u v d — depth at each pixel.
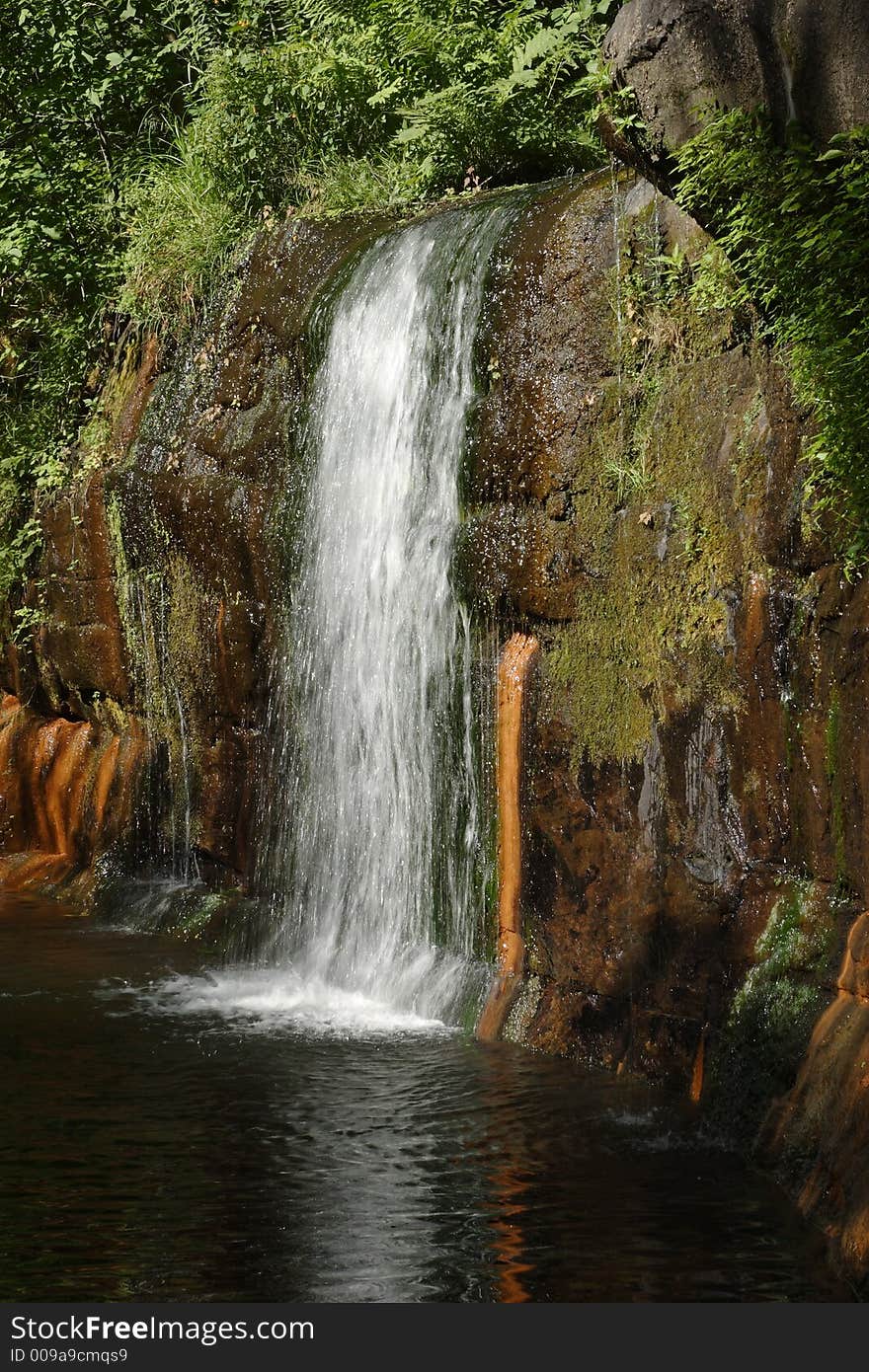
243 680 9.94
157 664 10.89
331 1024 7.74
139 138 13.48
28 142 13.17
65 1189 5.46
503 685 7.66
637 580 6.89
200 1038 7.43
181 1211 5.27
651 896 6.76
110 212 12.70
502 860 7.72
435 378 8.32
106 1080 6.75
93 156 13.42
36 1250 4.97
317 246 9.82
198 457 10.33
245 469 9.91
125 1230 5.11
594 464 7.22
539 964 7.44
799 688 5.86
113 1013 7.94
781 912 6.00
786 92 5.45
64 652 11.80
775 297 5.89
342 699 8.97
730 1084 6.00
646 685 6.80
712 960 6.38
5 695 12.95
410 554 8.35
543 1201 5.33
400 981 8.22
